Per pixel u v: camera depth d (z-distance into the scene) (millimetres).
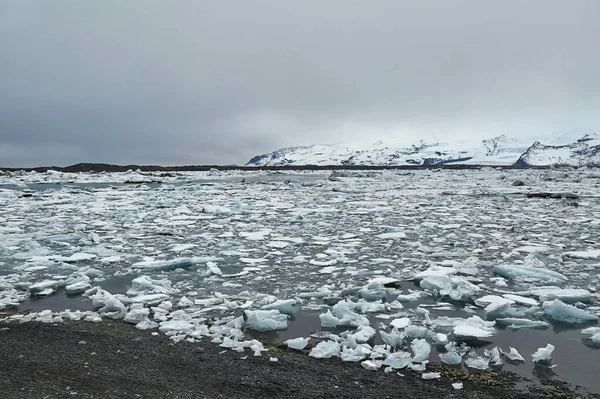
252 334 5668
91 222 15039
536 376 4488
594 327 5816
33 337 5277
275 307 6516
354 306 6613
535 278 8062
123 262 9633
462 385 4234
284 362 4703
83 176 45219
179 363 4594
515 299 6957
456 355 4820
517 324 6039
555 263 9266
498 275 8422
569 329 5898
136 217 16266
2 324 5777
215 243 11562
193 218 15898
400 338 5273
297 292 7508
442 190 28688
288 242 11539
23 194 24938
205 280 8188
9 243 11273
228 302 6809
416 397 3975
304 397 3916
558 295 7016
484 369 4637
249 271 8812
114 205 20094
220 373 4371
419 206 19516
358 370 4539
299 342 5164
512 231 13039
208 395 3896
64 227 13930
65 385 4008
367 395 3988
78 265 9367
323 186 33375
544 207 18922
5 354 4727
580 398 4035
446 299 7137
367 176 48406
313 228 13734
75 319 6035
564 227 13656
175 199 23047
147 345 5098
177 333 5535
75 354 4770
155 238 12234
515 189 28797
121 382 4109
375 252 10422
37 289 7492
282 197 24328
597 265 9008
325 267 9000
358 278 8297
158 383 4109
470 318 5992
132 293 7316
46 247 11164
